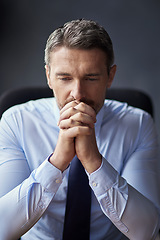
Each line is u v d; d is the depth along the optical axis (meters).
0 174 1.08
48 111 1.25
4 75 4.09
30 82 4.02
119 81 4.12
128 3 4.90
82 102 0.98
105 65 1.03
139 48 4.49
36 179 0.97
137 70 4.26
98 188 0.98
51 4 4.85
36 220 0.98
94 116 0.97
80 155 0.98
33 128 1.20
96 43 0.98
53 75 1.02
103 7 4.88
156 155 1.23
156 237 1.09
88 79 1.01
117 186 0.98
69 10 4.81
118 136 1.23
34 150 1.17
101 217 1.14
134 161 1.19
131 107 1.34
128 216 0.98
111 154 1.21
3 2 4.73
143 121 1.29
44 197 0.97
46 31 4.57
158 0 4.95
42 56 4.32
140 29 4.69
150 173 1.15
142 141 1.25
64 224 1.06
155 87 4.09
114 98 1.41
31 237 1.12
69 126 0.96
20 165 1.12
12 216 0.96
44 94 1.40
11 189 1.05
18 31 4.56
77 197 1.06
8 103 1.37
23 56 4.31
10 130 1.19
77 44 0.96
